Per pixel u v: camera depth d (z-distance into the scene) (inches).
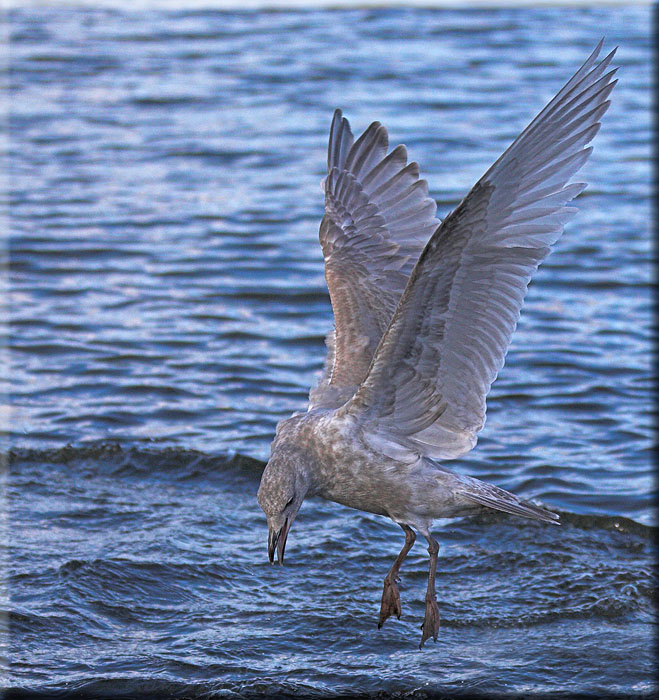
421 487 348.5
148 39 1453.0
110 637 416.8
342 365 382.6
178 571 457.4
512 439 558.6
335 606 438.6
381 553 478.0
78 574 450.0
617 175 962.1
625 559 470.0
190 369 630.5
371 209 410.6
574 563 466.6
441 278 322.0
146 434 561.6
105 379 616.7
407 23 1521.9
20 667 395.9
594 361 640.4
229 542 482.9
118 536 482.3
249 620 429.1
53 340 662.5
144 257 796.6
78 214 879.1
